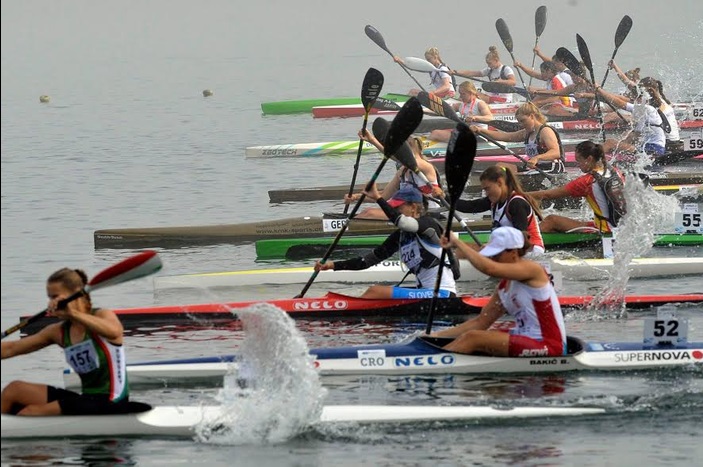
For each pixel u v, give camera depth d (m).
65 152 93.25
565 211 65.50
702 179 70.81
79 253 58.56
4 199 74.12
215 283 51.34
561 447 30.92
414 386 35.56
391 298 44.31
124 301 48.44
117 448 30.75
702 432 31.94
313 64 160.00
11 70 165.00
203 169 84.38
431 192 51.88
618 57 148.00
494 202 45.50
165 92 134.00
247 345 33.12
